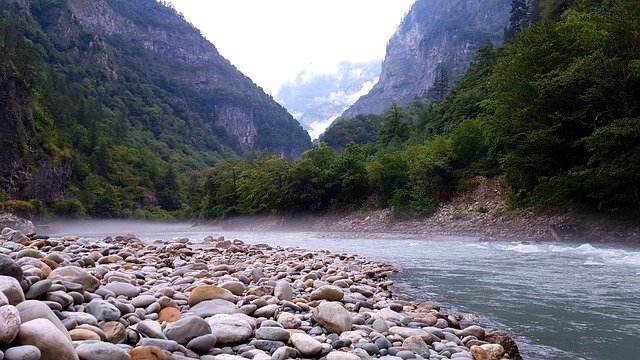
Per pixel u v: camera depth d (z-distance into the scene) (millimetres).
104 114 164250
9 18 169375
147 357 3863
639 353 5656
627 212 22516
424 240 25750
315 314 5855
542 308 8148
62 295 4992
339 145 134250
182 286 7754
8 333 3189
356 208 45000
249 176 68812
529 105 26656
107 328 4418
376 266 13609
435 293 9742
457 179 34781
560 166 26797
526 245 20625
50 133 92812
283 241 27438
